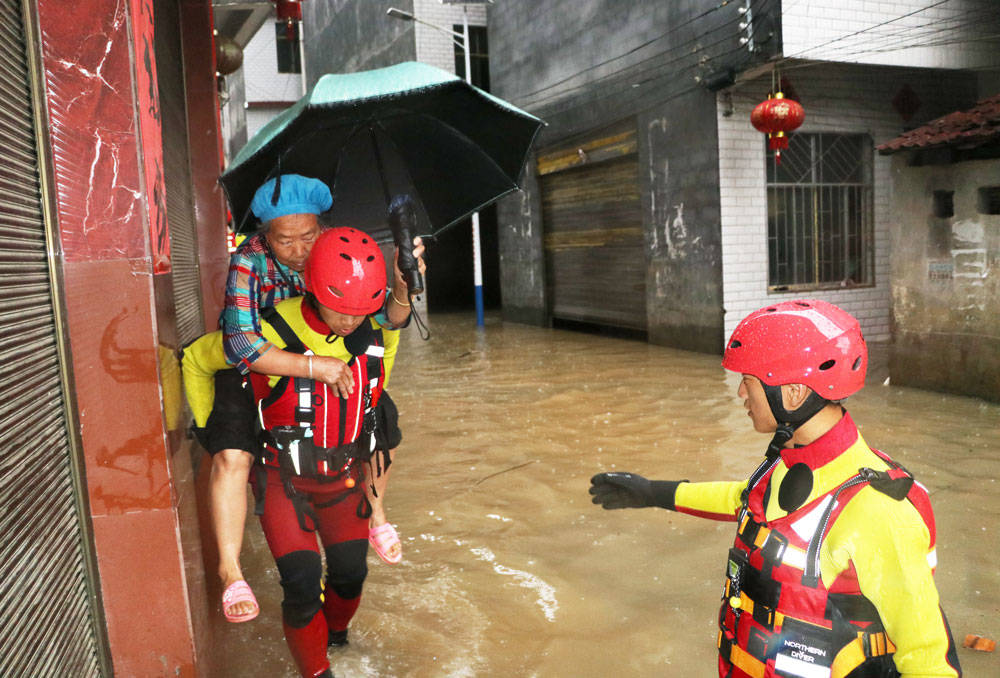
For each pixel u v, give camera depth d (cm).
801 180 1091
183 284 441
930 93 1131
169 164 421
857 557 146
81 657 216
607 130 1259
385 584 379
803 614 150
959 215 710
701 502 196
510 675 296
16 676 166
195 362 255
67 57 222
